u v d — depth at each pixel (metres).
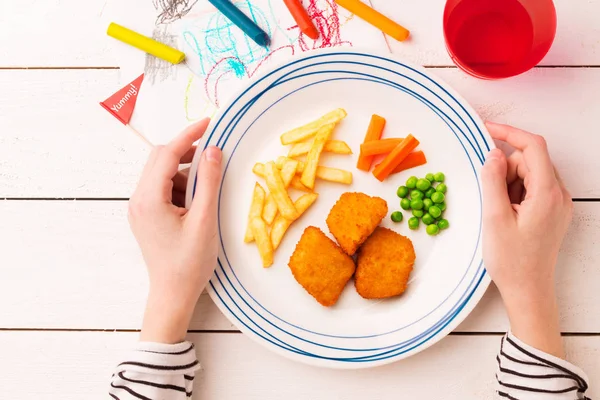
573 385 0.65
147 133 0.72
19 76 0.73
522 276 0.66
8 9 0.72
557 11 0.71
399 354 0.68
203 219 0.66
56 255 0.72
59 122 0.72
